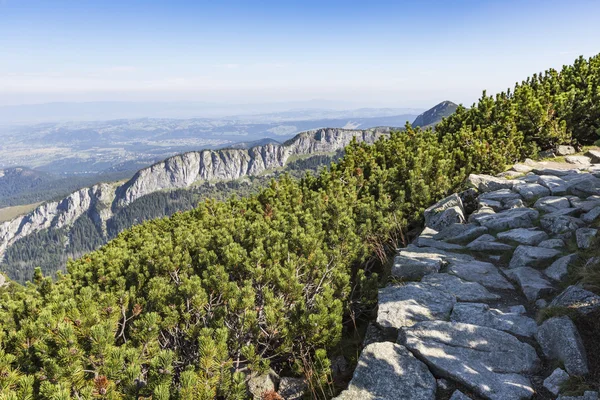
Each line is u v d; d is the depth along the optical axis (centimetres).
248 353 529
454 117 2228
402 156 1562
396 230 1201
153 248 941
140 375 464
